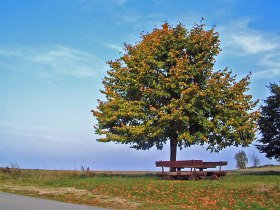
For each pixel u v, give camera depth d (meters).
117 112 27.38
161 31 28.33
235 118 27.25
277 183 20.22
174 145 29.05
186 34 28.50
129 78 27.70
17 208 14.04
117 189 20.45
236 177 25.31
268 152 33.69
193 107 26.03
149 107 27.11
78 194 19.70
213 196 18.14
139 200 17.95
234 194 18.36
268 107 33.28
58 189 21.53
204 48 27.81
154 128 26.33
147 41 28.75
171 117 25.55
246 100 28.03
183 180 23.66
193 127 27.80
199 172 24.19
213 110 27.22
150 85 27.44
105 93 28.95
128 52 29.45
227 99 27.58
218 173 25.12
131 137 27.72
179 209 15.65
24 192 20.38
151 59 27.22
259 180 22.88
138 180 23.28
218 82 27.45
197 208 16.12
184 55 27.91
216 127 26.92
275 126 33.09
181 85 26.36
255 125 27.66
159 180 23.41
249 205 16.25
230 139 27.61
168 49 27.97
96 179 24.41
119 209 15.51
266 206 16.19
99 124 28.92
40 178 27.17
